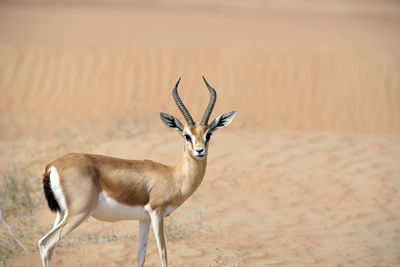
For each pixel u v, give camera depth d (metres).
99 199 14.02
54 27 71.50
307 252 17.84
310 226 20.62
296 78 53.81
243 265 16.36
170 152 27.48
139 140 29.56
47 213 20.95
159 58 55.72
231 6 108.19
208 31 72.50
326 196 23.92
